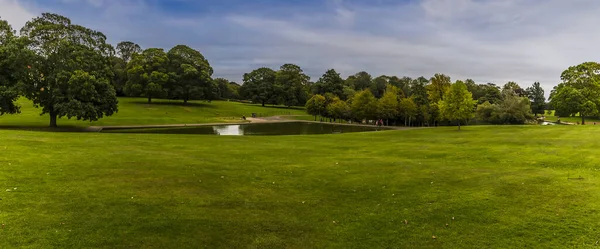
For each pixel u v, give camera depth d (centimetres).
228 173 1513
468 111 4109
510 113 6781
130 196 1119
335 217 1007
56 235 806
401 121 8406
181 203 1079
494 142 2770
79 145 2141
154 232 858
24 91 4028
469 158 2052
